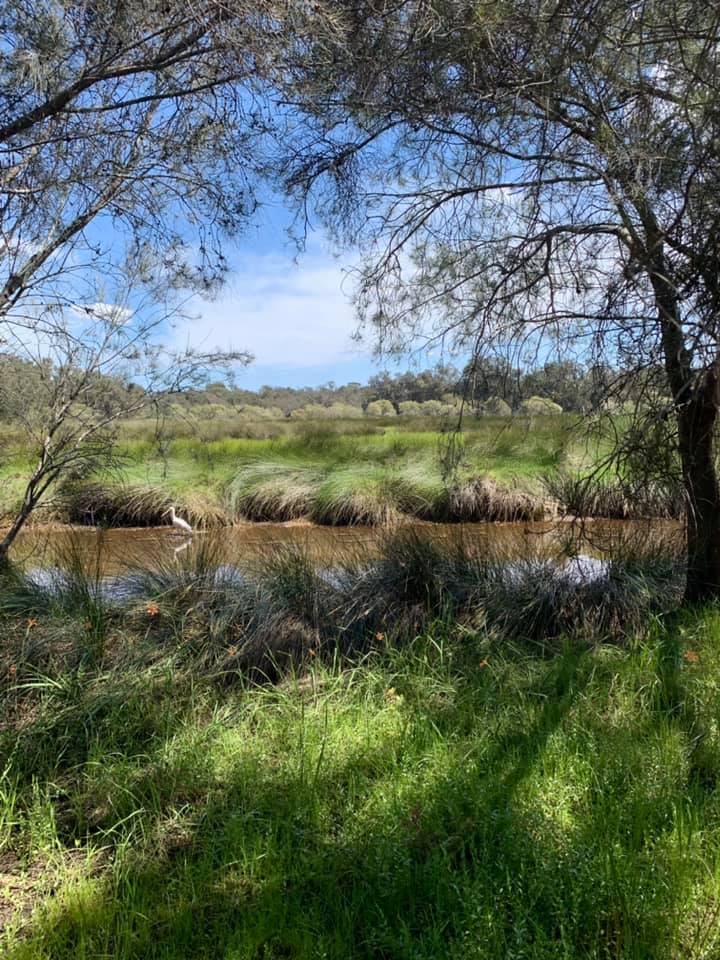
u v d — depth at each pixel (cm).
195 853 248
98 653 398
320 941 194
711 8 316
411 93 378
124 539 902
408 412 1630
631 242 392
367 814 254
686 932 200
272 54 330
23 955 195
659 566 532
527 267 413
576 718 328
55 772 299
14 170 341
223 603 461
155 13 334
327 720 328
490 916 191
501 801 258
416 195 448
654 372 370
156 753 306
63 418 476
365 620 466
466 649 434
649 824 243
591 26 323
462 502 1023
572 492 479
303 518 1112
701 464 453
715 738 306
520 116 383
